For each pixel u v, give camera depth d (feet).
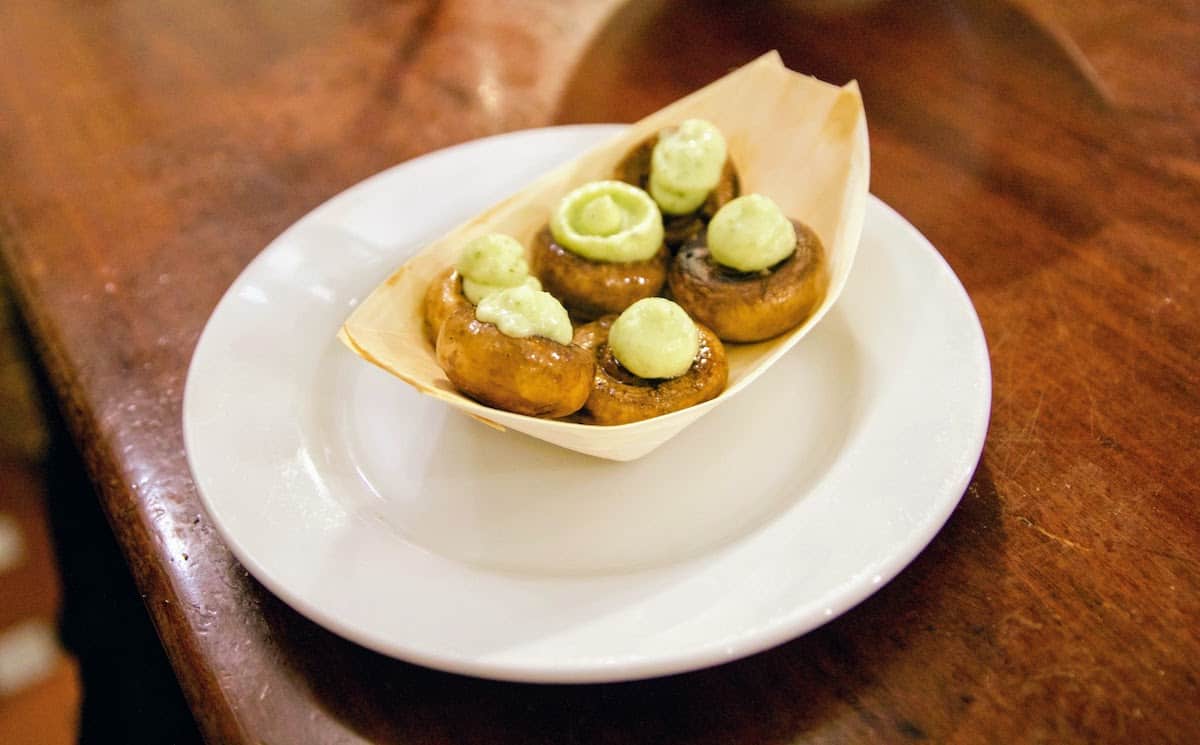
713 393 0.91
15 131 1.35
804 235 1.00
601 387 0.90
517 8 1.51
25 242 1.17
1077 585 0.76
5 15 1.60
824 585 0.73
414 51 1.44
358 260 1.06
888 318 0.93
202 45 1.49
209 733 0.75
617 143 1.08
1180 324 0.94
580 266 0.99
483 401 0.87
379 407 0.95
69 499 1.36
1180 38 1.28
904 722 0.71
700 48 1.38
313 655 0.77
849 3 1.42
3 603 1.40
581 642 0.71
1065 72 1.25
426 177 1.13
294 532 0.80
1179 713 0.70
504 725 0.73
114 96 1.39
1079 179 1.10
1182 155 1.11
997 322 0.96
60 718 1.25
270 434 0.89
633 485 0.87
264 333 0.97
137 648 1.14
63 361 1.03
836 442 0.87
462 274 0.96
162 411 0.97
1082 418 0.87
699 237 1.03
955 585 0.77
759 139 1.08
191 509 0.88
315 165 1.25
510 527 0.85
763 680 0.74
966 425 0.81
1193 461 0.83
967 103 1.23
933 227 1.07
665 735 0.72
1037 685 0.72
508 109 1.31
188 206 1.20
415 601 0.75
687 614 0.73
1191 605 0.75
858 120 1.02
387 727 0.73
